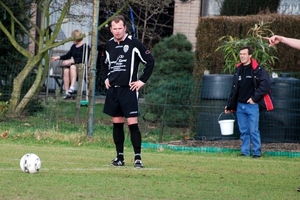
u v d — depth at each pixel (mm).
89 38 59500
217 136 42719
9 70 49688
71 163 30016
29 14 52125
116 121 29281
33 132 40531
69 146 38500
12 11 49312
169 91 45938
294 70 46312
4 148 35250
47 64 47125
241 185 25578
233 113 42625
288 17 45469
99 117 47656
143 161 32188
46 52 46906
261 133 42094
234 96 37594
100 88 52312
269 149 40062
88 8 56406
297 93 41844
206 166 31438
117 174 26719
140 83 28391
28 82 48688
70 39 46844
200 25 45500
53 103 44250
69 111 46094
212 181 26250
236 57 43125
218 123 42656
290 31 45375
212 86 42812
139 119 45906
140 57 28344
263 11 49000
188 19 61094
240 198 22547
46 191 22031
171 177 26688
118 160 29656
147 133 43562
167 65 50500
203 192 23422
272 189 24906
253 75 36906
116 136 29422
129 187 23625
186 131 45031
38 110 45812
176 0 60938
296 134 41938
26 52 46438
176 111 45531
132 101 28484
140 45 28297
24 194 21359
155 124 46125
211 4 60750
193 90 44250
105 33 60812
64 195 21484
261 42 42906
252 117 37250
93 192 22250
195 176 27453
